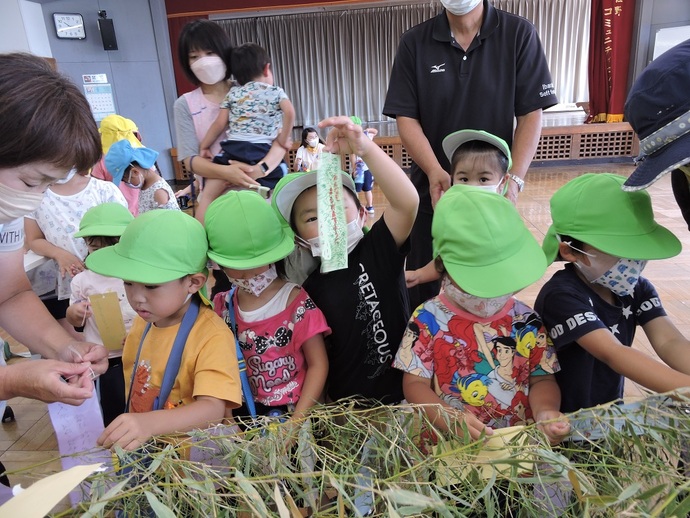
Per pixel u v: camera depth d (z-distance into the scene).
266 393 1.22
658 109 0.90
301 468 0.84
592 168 7.96
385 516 0.66
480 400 1.09
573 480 0.68
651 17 8.07
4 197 0.91
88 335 1.60
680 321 2.80
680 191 1.10
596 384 1.15
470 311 1.11
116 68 7.95
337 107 10.71
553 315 1.11
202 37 2.21
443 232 1.06
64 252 2.05
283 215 1.26
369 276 1.28
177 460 0.75
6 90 0.83
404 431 0.86
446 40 1.88
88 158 0.94
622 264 1.06
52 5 7.20
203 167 2.11
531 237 1.10
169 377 1.11
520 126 1.90
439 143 1.98
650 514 0.61
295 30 10.35
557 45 9.82
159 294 1.07
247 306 1.25
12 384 0.96
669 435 0.77
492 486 0.73
